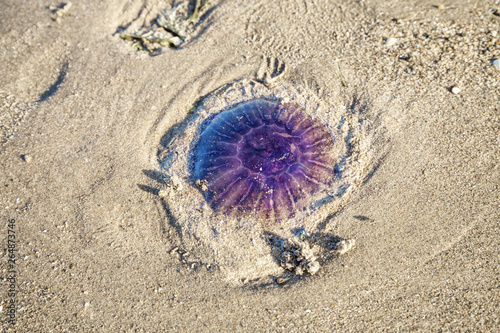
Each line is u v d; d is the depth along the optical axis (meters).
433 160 4.24
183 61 5.27
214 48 5.40
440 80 4.80
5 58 5.41
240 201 3.97
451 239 3.78
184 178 4.29
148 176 4.38
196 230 3.94
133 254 3.91
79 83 5.12
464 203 3.96
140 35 5.73
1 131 4.73
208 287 3.68
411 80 4.82
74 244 3.96
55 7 5.89
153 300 3.64
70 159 4.50
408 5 5.58
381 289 3.57
